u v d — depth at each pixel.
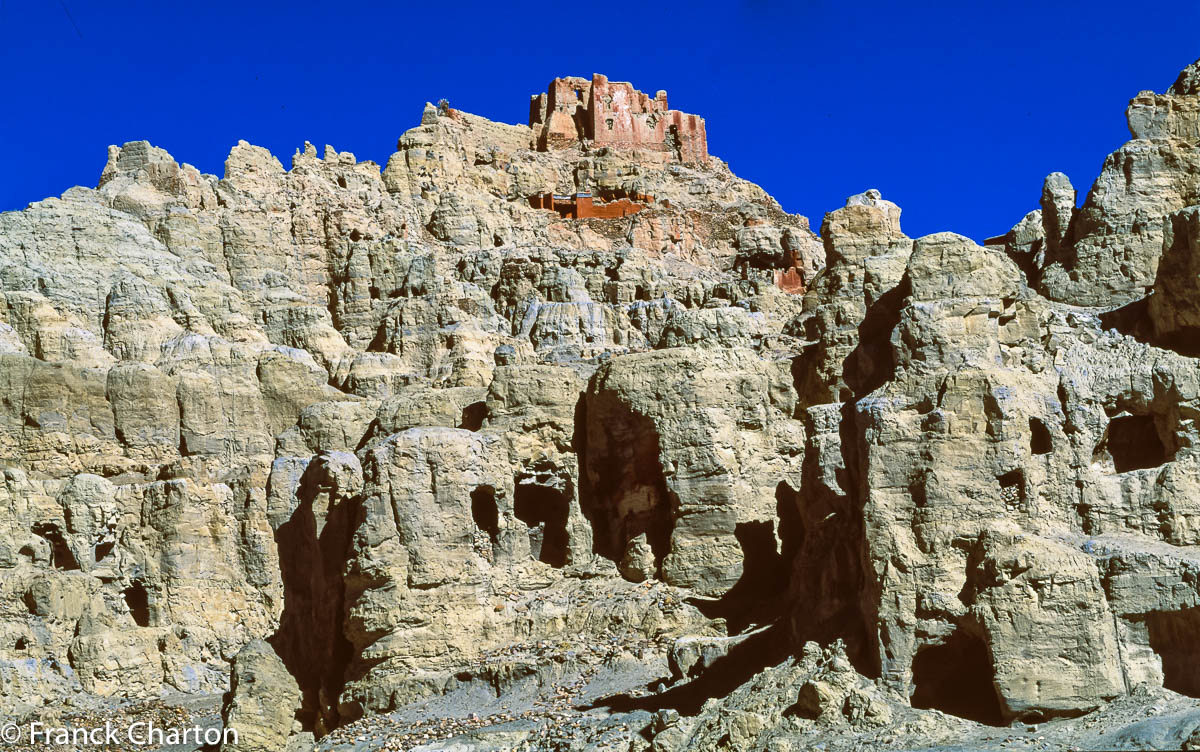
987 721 48.88
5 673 71.00
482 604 63.97
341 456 68.25
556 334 89.75
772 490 66.62
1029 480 50.69
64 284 91.75
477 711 60.34
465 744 56.19
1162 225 61.59
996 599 48.53
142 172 103.62
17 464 81.44
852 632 51.84
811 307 78.38
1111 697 47.78
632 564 66.12
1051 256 67.62
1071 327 56.84
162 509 77.94
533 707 59.34
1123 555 48.78
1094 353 54.91
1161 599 48.34
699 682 57.25
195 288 94.12
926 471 50.81
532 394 69.69
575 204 121.31
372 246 99.31
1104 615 48.38
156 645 75.06
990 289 53.62
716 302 97.56
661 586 65.06
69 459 82.06
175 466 81.94
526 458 68.81
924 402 51.88
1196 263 55.25
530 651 62.53
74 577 75.12
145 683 74.00
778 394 71.44
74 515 77.50
